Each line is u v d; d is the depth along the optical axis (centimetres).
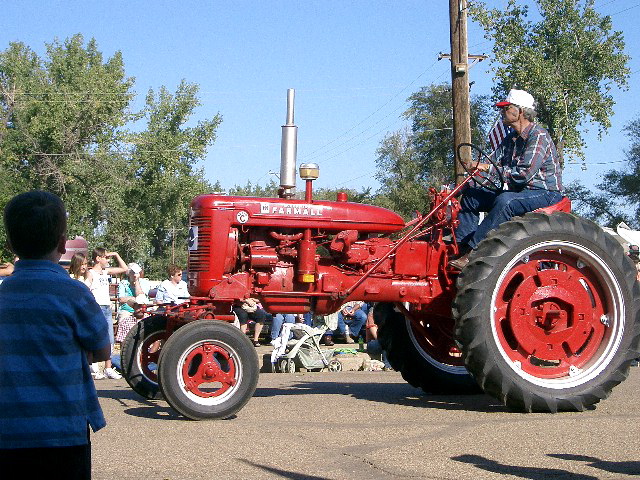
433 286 781
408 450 546
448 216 788
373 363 1384
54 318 325
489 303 706
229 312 744
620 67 4219
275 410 730
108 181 5381
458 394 848
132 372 795
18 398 317
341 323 1772
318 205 758
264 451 549
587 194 6725
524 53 4072
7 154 5262
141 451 552
